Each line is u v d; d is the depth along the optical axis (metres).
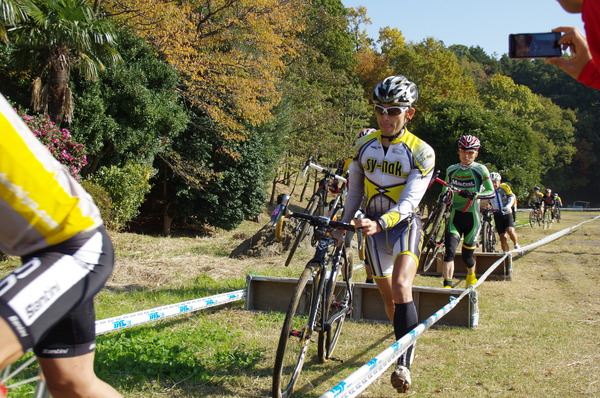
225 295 5.85
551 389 3.94
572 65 2.40
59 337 2.00
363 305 5.98
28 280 1.80
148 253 11.41
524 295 7.74
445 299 5.80
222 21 19.50
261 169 21.70
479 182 7.42
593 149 82.75
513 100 71.44
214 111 18.38
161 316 4.80
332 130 32.41
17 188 1.80
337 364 4.45
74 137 14.14
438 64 53.72
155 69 16.86
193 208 20.30
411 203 3.77
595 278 9.56
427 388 3.94
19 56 12.84
